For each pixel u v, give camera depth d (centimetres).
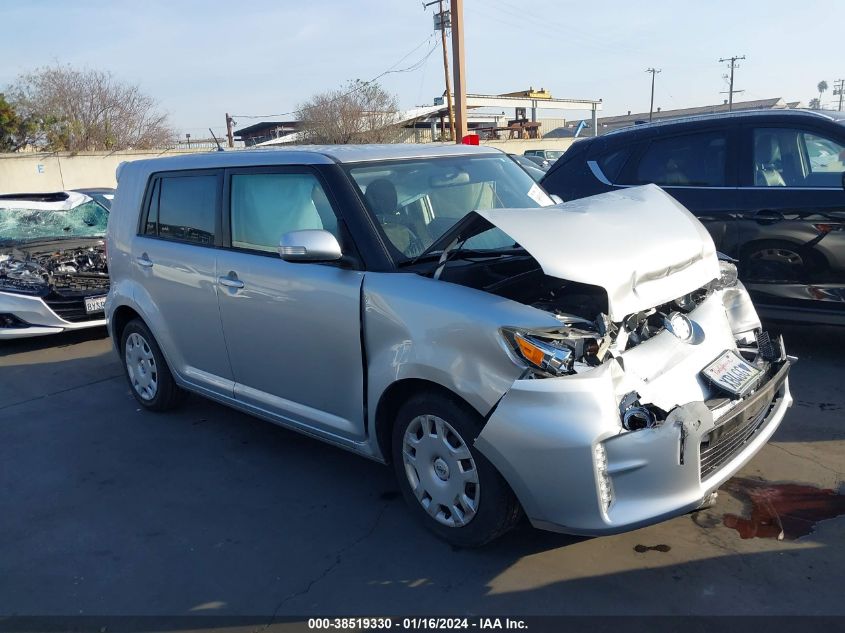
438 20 3438
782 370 348
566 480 279
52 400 591
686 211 385
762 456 402
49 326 740
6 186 2636
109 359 705
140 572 338
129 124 3750
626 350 311
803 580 296
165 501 405
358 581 318
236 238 430
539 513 290
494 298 309
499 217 321
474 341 300
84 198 941
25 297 730
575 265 295
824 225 514
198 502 402
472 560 326
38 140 3506
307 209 389
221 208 440
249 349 424
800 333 618
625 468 279
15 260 791
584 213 344
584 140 663
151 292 496
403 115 4391
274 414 422
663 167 598
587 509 280
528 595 299
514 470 288
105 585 329
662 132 604
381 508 380
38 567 347
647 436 278
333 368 371
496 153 470
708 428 287
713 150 574
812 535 327
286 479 423
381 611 297
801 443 414
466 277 351
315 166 390
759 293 549
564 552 326
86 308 756
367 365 352
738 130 564
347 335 357
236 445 477
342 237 367
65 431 520
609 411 279
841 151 515
